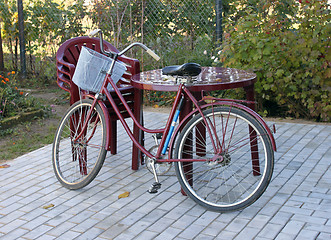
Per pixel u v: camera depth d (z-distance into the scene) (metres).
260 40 6.01
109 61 4.03
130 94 4.52
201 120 3.54
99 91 4.05
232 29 6.42
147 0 7.63
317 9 5.73
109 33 8.02
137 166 4.39
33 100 6.93
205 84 3.55
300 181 3.92
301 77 5.97
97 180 4.18
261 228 3.13
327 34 5.71
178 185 4.00
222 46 6.43
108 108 4.32
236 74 4.05
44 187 4.08
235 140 5.01
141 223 3.31
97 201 3.73
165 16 7.55
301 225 3.13
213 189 3.84
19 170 4.54
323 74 5.74
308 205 3.44
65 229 3.27
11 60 9.34
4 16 9.12
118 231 3.20
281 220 3.23
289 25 6.06
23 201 3.79
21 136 5.80
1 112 6.11
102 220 3.38
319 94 5.82
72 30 8.70
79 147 4.20
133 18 7.77
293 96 6.22
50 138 5.67
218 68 4.53
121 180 4.16
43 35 8.90
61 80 4.72
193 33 7.41
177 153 3.61
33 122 6.41
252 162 4.07
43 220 3.43
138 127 4.16
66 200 3.78
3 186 4.13
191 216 3.39
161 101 7.23
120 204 3.65
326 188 3.75
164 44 7.55
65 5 8.70
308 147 4.81
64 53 4.88
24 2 8.96
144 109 7.00
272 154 3.30
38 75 9.09
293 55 5.83
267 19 6.24
